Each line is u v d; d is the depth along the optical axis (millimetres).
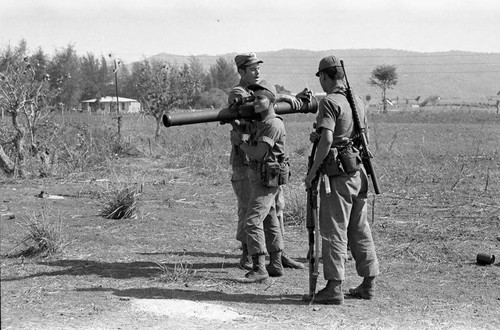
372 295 7129
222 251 9266
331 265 6883
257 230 7688
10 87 16453
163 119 7270
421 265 8523
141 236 10008
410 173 16234
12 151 16844
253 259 7734
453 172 16328
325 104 6812
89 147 18516
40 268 8289
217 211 12102
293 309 6797
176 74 25422
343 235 6891
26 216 11164
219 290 7438
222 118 7512
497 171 17031
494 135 33781
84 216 11305
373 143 25734
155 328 6215
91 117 32031
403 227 10555
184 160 18094
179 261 8680
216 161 18141
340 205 6848
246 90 8125
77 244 9453
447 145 26234
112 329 6184
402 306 6930
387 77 116812
